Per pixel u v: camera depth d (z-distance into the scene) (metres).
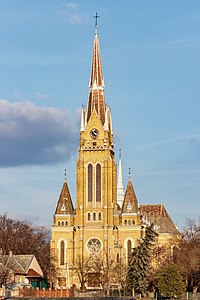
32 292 144.88
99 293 180.62
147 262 171.88
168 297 160.12
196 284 174.88
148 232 176.75
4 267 155.38
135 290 170.12
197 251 182.25
